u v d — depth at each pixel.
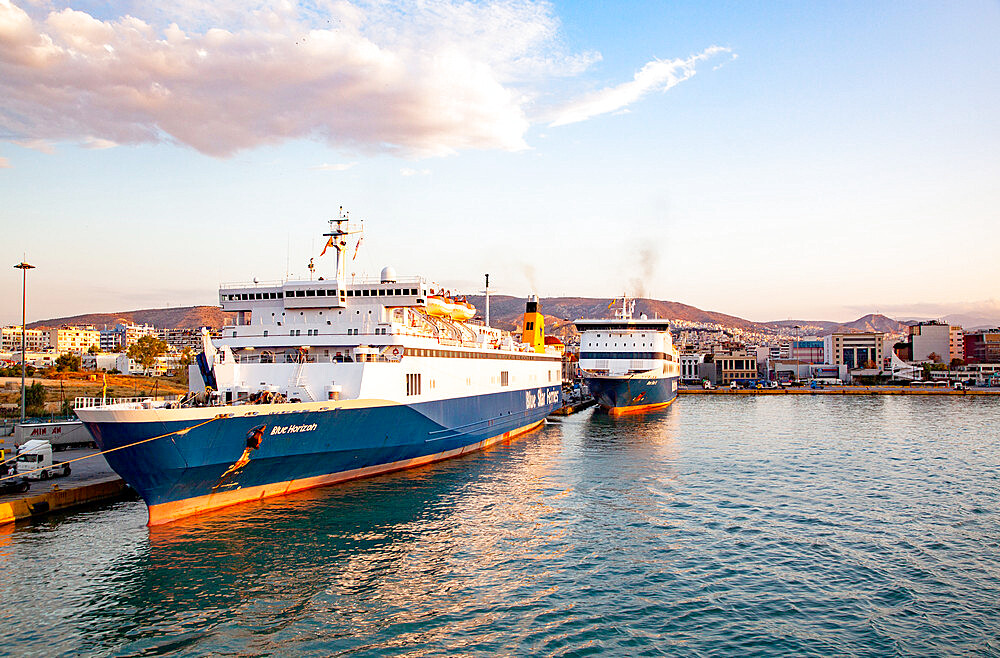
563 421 91.56
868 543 33.19
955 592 27.02
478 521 36.44
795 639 23.02
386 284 47.53
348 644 22.53
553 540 33.41
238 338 47.34
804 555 31.42
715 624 24.19
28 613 24.61
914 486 46.09
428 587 27.33
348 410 38.66
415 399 45.72
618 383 97.19
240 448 33.94
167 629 23.50
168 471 31.88
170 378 158.75
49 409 91.50
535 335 86.75
